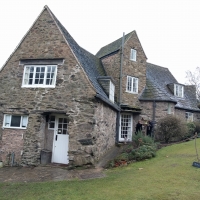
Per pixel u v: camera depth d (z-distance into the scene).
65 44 11.36
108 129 12.97
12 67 11.87
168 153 10.72
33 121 10.98
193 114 20.56
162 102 16.27
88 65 13.17
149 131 15.48
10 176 8.66
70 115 10.38
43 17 12.05
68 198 5.78
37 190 6.63
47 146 11.48
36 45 11.78
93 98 10.24
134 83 17.05
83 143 9.88
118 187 6.43
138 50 17.58
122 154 10.81
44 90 11.11
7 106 11.48
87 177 8.09
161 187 6.19
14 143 11.14
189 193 5.64
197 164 7.96
